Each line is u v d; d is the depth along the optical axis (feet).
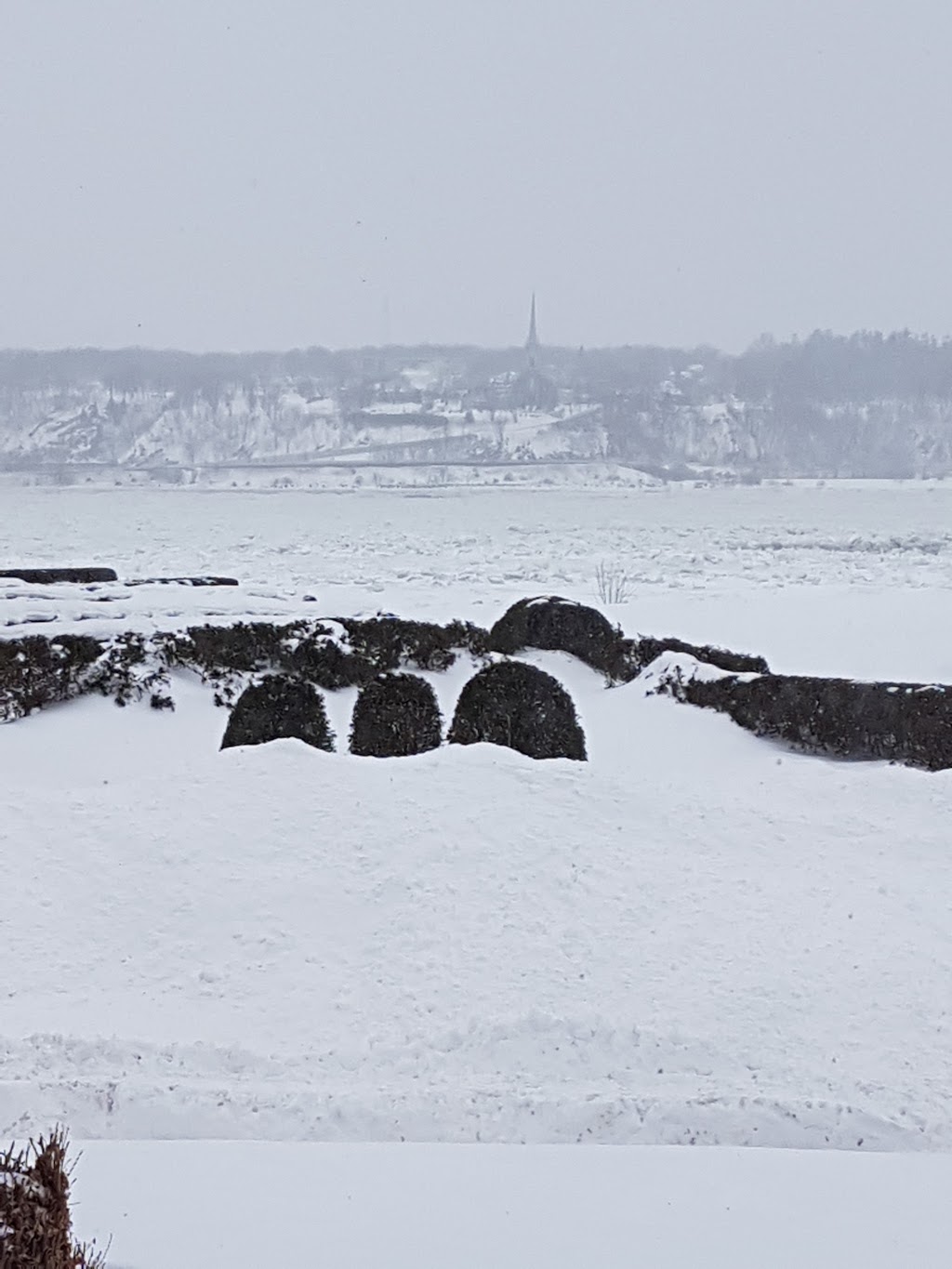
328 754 29.53
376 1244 15.11
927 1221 15.72
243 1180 16.98
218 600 49.11
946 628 68.44
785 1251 14.90
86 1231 15.39
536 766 29.01
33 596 49.32
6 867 25.17
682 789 28.94
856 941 23.11
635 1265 14.62
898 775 30.17
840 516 209.56
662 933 23.27
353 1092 19.30
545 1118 18.89
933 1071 19.93
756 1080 19.77
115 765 36.60
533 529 172.55
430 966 22.45
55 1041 20.35
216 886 24.58
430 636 45.47
